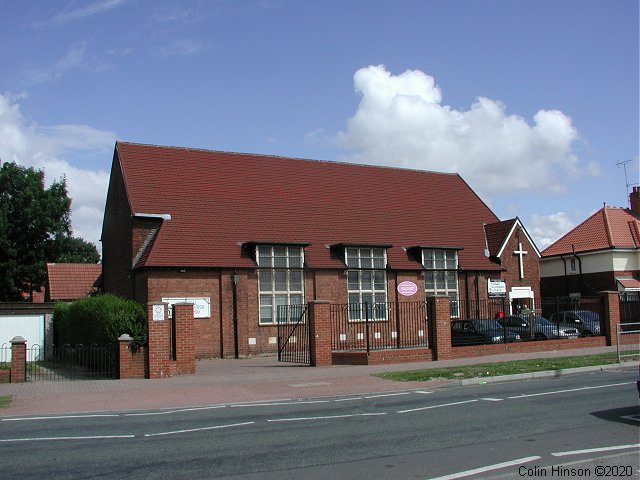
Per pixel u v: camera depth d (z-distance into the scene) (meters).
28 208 51.19
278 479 7.73
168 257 28.52
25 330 30.70
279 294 30.80
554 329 28.88
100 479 7.96
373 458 8.73
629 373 19.53
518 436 9.97
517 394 15.04
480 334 26.83
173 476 8.02
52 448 9.96
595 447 9.07
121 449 9.75
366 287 33.28
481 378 18.27
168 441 10.30
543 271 47.53
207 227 30.72
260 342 29.92
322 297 31.69
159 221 30.38
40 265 50.84
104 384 18.58
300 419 12.25
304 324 27.75
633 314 30.47
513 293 37.44
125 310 20.75
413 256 35.19
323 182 36.75
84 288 48.28
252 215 32.50
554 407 12.79
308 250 32.12
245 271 30.02
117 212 33.25
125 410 14.16
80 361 23.36
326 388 17.16
